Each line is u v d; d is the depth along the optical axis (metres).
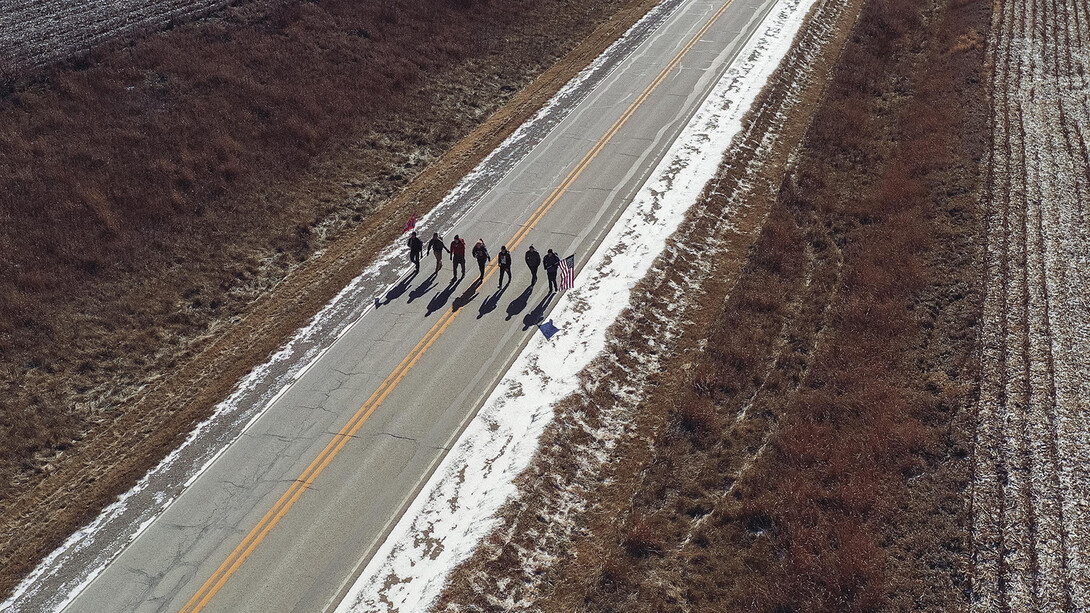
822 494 15.82
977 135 29.56
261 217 26.17
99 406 19.53
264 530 15.54
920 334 20.23
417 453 17.16
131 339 21.41
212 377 20.05
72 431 18.81
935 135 29.80
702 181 27.16
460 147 31.02
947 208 25.45
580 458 17.31
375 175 29.09
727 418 18.30
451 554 15.05
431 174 29.25
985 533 14.77
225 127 29.27
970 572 14.09
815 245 24.59
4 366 19.94
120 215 24.88
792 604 13.82
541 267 23.08
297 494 16.28
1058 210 25.03
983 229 24.16
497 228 25.22
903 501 15.56
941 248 23.44
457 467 16.81
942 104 32.25
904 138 30.23
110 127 28.19
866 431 17.34
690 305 22.02
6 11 38.34
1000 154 28.25
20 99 28.72
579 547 15.51
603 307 21.42
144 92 30.27
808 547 14.77
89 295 22.38
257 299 23.20
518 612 14.23
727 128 30.55
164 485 16.80
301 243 25.50
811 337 20.66
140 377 20.42
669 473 16.89
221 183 26.84
